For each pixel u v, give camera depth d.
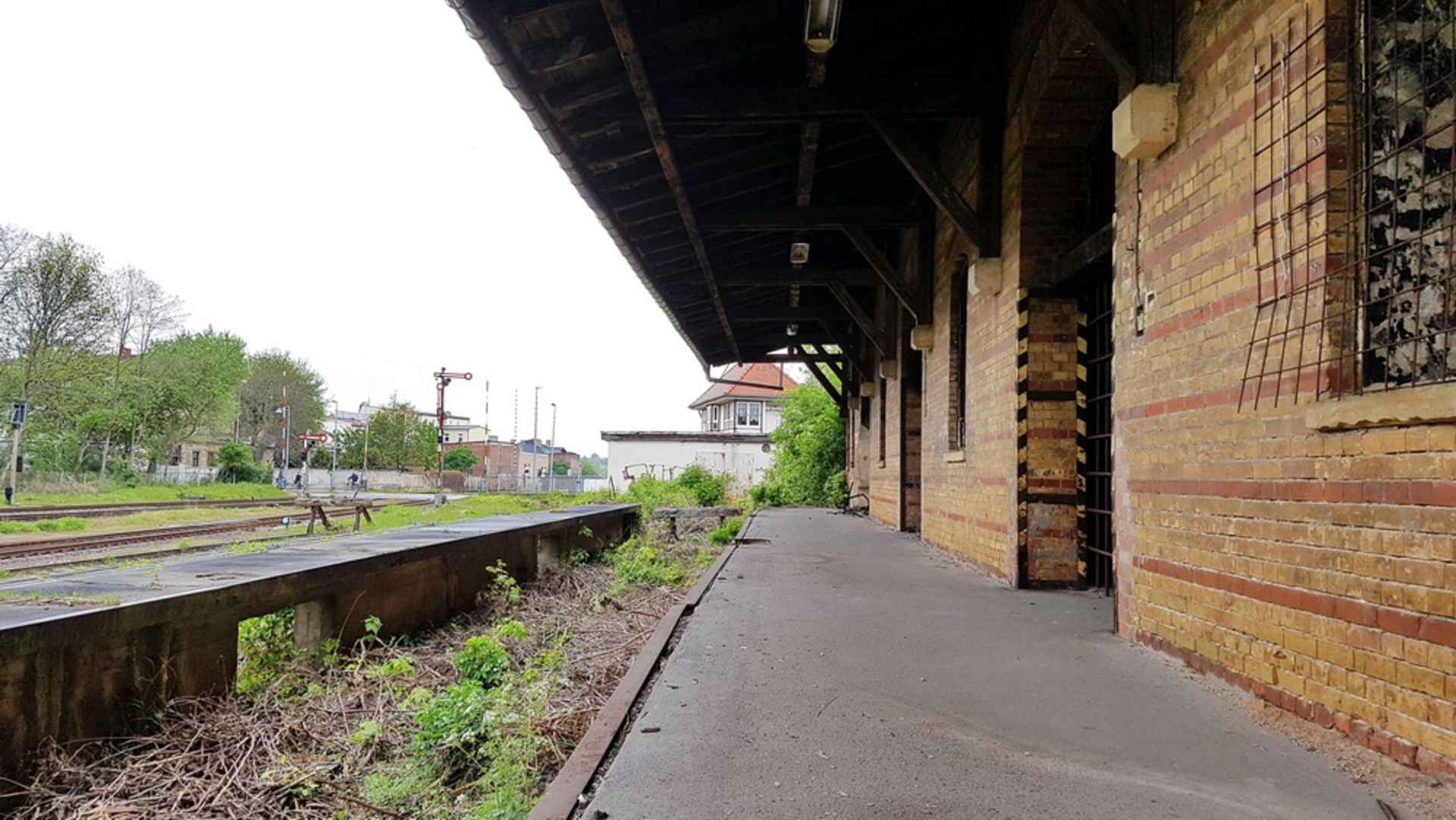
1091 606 6.08
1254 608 3.56
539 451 111.62
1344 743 2.94
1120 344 4.95
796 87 7.23
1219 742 3.05
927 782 2.68
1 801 3.58
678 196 8.25
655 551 12.89
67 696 3.98
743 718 3.36
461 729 3.92
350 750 4.27
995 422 7.77
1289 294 3.35
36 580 5.38
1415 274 3.07
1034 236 7.03
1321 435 3.13
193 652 4.84
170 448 50.50
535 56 5.63
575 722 3.99
